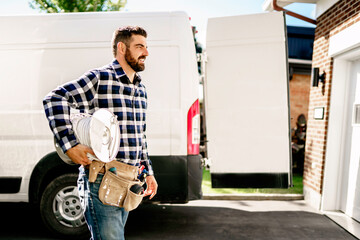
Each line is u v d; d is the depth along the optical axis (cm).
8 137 306
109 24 305
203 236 316
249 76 330
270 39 326
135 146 156
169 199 301
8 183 307
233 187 336
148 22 303
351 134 375
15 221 372
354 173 365
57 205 305
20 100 305
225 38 332
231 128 335
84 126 134
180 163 299
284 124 329
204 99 340
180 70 299
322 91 406
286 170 330
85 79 144
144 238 310
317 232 327
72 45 304
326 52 399
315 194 415
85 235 304
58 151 143
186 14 305
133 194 146
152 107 301
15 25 308
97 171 144
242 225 347
